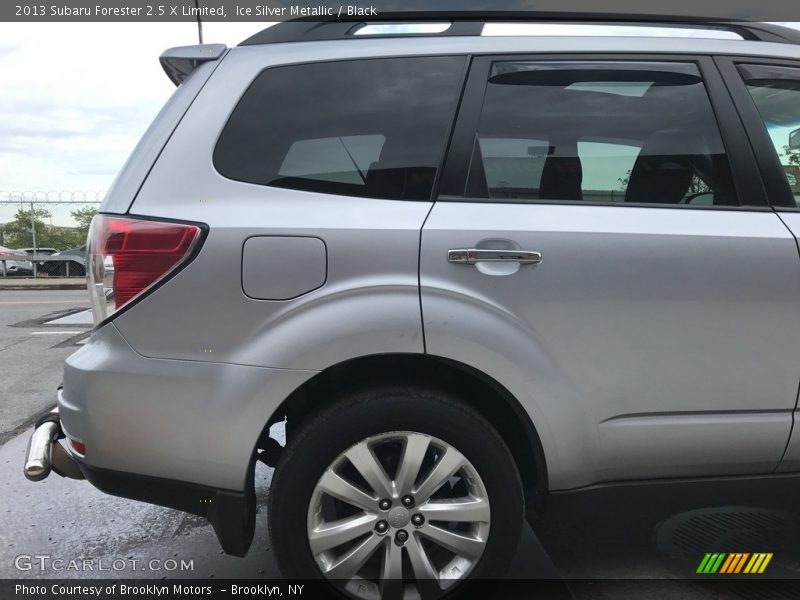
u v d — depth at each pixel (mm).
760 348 1907
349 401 1817
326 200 1875
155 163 1881
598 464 1925
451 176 1926
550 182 1963
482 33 2068
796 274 1909
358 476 1889
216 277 1781
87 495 3068
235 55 2014
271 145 1923
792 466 2008
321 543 1851
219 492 1825
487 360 1808
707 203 1986
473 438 1827
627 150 2004
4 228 18766
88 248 1894
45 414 2205
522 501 1905
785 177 2025
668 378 1885
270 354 1775
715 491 1983
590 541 2502
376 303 1792
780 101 2111
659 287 1861
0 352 6414
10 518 2832
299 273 1790
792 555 2312
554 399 1852
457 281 1813
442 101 1987
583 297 1842
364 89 1990
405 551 1910
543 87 2029
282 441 2744
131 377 1794
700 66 2068
